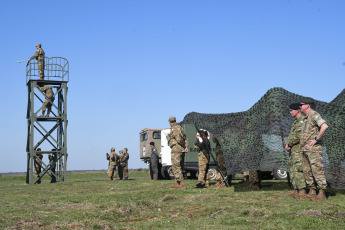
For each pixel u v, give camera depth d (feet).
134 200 31.30
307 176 29.63
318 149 28.73
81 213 24.62
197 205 26.99
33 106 75.56
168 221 21.75
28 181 78.43
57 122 78.23
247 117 39.81
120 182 61.05
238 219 21.13
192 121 45.11
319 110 35.73
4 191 48.93
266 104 38.34
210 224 20.49
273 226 19.13
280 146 37.14
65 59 77.92
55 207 28.27
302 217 20.83
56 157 78.64
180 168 42.68
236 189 39.37
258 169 37.99
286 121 37.37
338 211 22.16
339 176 34.09
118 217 23.58
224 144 40.81
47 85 76.79
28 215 24.47
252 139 38.96
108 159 75.87
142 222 21.88
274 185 42.37
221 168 44.75
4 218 23.58
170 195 32.01
